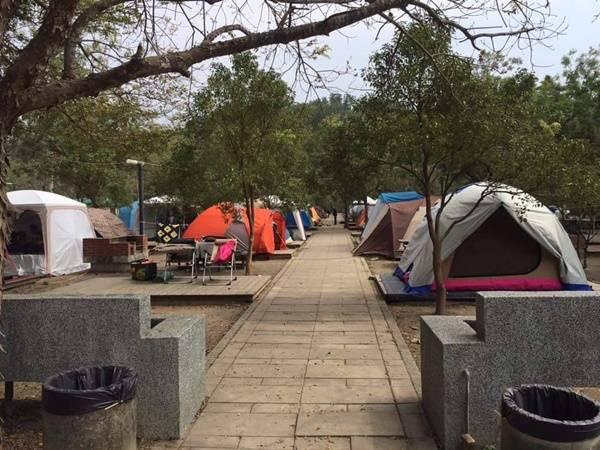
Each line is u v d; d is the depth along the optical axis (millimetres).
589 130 19391
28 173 25156
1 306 4105
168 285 12352
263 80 13312
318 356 6660
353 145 8867
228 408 4934
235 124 13773
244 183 13852
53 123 8805
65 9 3840
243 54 13391
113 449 3373
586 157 8852
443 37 7816
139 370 4266
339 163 9438
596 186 7695
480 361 3971
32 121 9430
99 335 4309
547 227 10000
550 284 10062
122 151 9188
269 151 13922
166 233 26266
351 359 6496
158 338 4266
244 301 10773
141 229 19344
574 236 16266
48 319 4359
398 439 4246
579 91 19797
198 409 4844
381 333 7840
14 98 3781
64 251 15906
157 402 4266
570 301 3943
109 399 3365
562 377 3943
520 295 4012
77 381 3627
